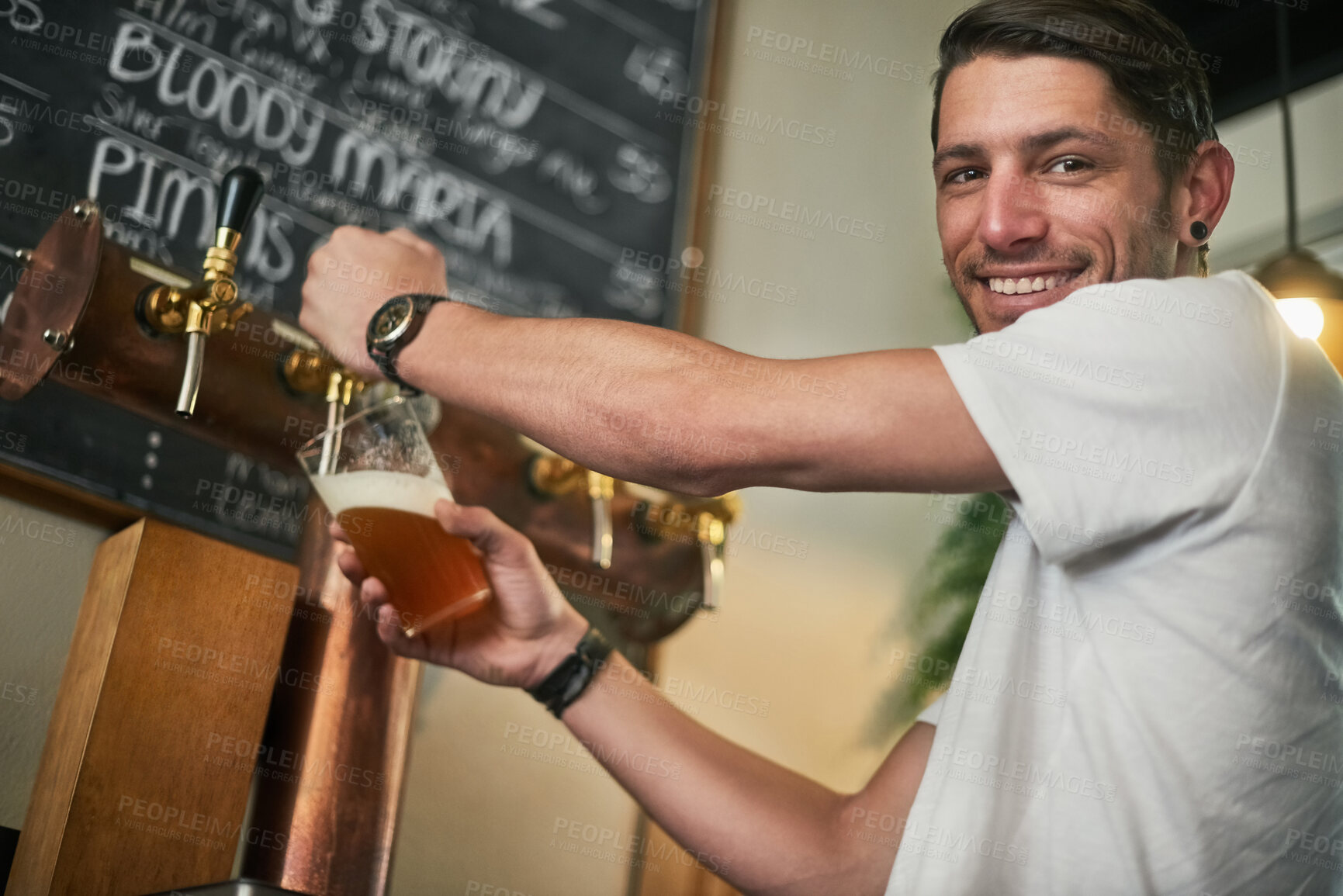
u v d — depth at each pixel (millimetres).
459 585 863
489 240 1554
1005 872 739
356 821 1012
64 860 834
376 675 1055
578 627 961
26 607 1095
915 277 2076
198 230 1281
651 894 1549
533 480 1236
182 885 897
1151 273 860
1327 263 1897
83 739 864
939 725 812
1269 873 734
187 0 1308
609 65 1755
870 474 699
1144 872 715
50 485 1094
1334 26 1865
